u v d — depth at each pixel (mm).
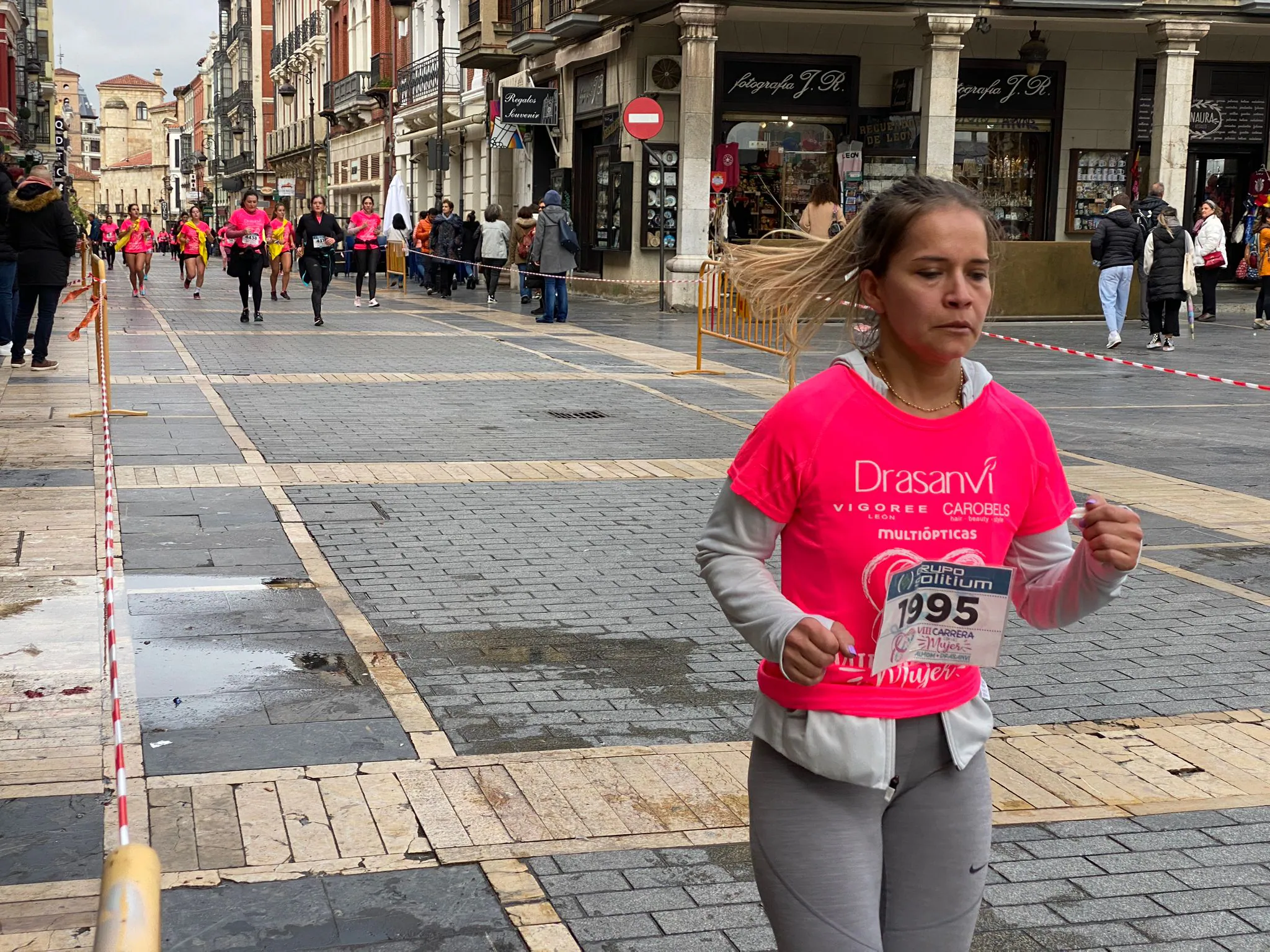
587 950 3182
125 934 1276
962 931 2234
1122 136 26703
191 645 5328
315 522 7406
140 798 3928
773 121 25609
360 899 3377
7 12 56500
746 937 3256
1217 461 9938
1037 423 2242
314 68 63656
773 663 2197
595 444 10070
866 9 22875
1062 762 4418
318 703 4746
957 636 2141
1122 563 2098
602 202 27453
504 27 31562
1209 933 3369
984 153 26391
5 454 8938
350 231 24500
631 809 3939
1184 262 17141
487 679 5062
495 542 7129
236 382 12906
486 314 22703
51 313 13438
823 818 2162
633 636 5641
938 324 2117
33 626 5484
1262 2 23594
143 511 7516
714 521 2256
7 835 3680
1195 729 4738
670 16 23312
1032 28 25281
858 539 2141
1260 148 27500
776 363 15297
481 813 3887
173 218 134750
